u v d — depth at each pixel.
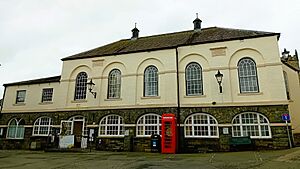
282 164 8.78
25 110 22.80
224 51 17.86
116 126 19.08
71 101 20.98
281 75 16.14
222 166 9.19
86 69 21.59
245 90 16.88
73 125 20.41
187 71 18.64
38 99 22.84
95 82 20.73
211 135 16.67
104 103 19.98
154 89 19.09
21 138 22.16
